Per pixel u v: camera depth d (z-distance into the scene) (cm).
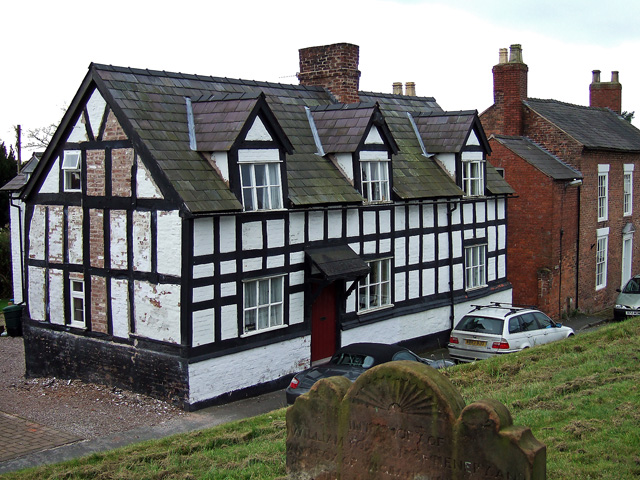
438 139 2156
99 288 1593
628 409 963
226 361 1500
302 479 718
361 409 671
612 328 1634
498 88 2791
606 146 2753
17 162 3588
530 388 1147
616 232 2961
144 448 1069
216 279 1477
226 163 1505
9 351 2027
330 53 2114
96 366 1606
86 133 1592
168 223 1444
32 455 1173
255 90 1886
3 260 2967
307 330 1688
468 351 1772
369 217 1852
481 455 598
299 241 1661
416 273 2019
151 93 1602
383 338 1908
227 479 873
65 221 1655
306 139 1841
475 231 2245
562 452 829
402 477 643
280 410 1269
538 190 2495
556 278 2536
